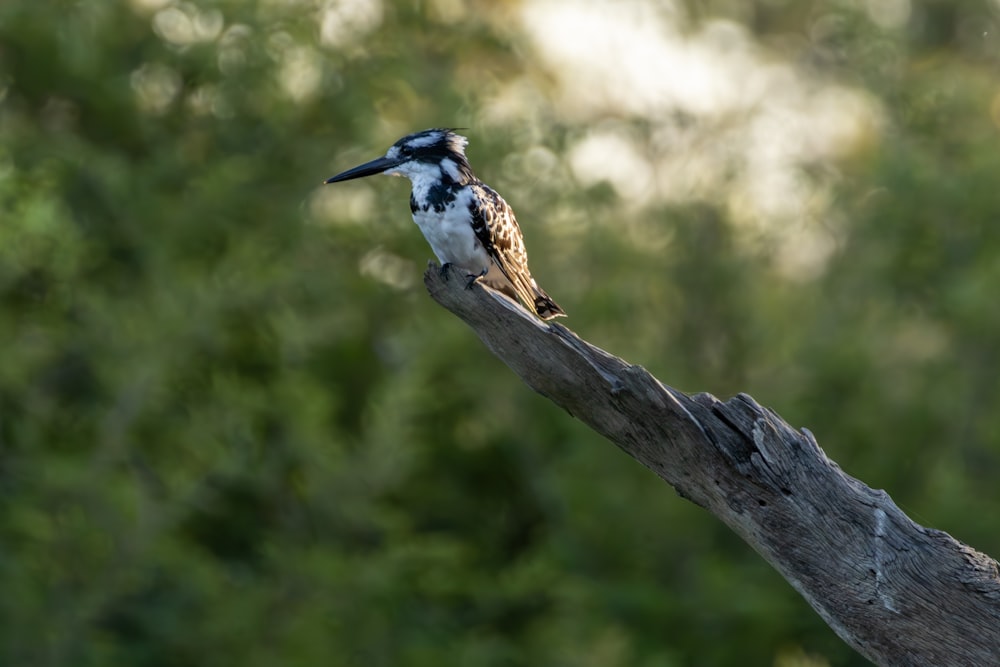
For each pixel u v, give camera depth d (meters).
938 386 16.59
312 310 16.28
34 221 13.52
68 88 16.48
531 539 18.58
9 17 15.76
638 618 15.40
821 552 5.16
